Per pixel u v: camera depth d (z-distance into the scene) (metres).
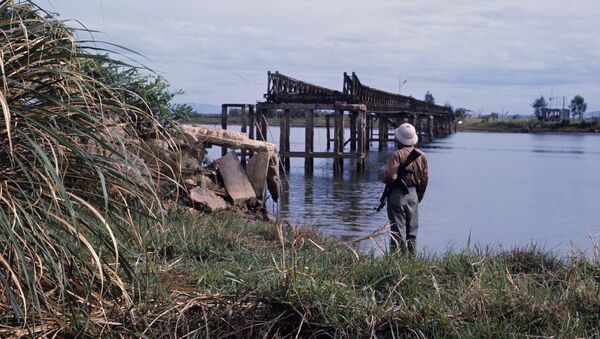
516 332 4.39
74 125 3.84
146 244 6.12
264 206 13.74
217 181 13.13
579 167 37.50
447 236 14.18
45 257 3.47
